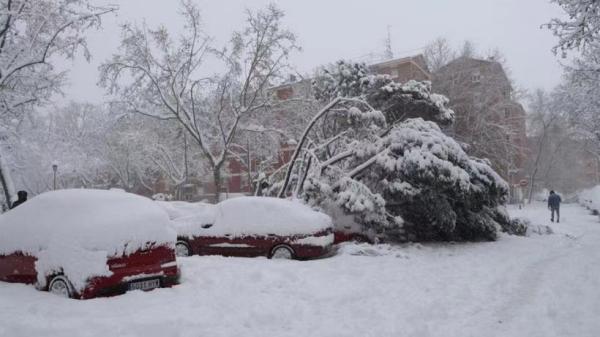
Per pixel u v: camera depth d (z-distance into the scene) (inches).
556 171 2263.8
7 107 669.9
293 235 415.2
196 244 440.1
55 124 1987.0
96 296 253.1
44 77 697.6
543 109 2080.5
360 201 503.8
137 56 916.0
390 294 279.7
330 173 574.2
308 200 549.6
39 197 293.1
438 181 504.4
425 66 1749.5
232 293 272.4
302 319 226.7
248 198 448.5
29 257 273.1
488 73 1407.5
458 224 574.6
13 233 282.2
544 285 305.7
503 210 637.3
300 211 432.8
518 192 2022.6
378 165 540.7
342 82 724.0
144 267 273.1
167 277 286.0
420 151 516.1
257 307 240.1
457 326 217.6
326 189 528.4
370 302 260.5
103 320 210.2
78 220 265.3
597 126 1056.2
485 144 1294.3
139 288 271.7
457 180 510.6
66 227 264.1
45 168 1603.1
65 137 1770.4
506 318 230.8
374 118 566.9
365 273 342.6
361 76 717.3
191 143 1453.0
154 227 283.6
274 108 1066.1
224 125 1077.1
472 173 554.9
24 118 763.4
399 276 335.0
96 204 277.7
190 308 236.7
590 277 327.3
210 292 273.0
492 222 585.9
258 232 422.3
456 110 1309.1
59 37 700.7
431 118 649.6
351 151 578.9
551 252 469.7
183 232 446.9
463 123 1291.8
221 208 447.2
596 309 242.4
